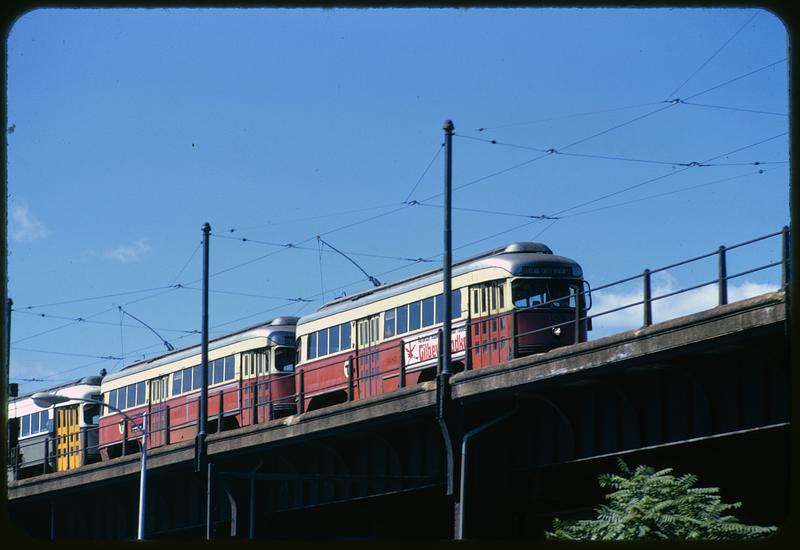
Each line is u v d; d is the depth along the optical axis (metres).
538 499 38.56
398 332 47.56
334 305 51.75
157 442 60.69
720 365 31.80
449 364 39.12
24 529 65.25
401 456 43.53
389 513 51.06
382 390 47.78
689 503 27.28
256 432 48.28
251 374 55.78
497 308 43.59
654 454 35.72
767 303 28.89
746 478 39.38
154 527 57.00
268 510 51.03
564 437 37.16
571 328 43.44
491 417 38.81
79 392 69.31
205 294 51.06
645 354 32.25
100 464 58.41
